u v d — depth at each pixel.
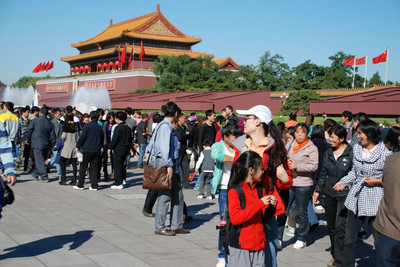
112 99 65.81
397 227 4.29
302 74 86.06
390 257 4.37
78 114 17.12
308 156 6.91
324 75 87.12
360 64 48.53
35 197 9.76
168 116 7.27
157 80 69.81
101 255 5.91
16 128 12.50
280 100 52.62
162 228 7.18
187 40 79.94
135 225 7.69
